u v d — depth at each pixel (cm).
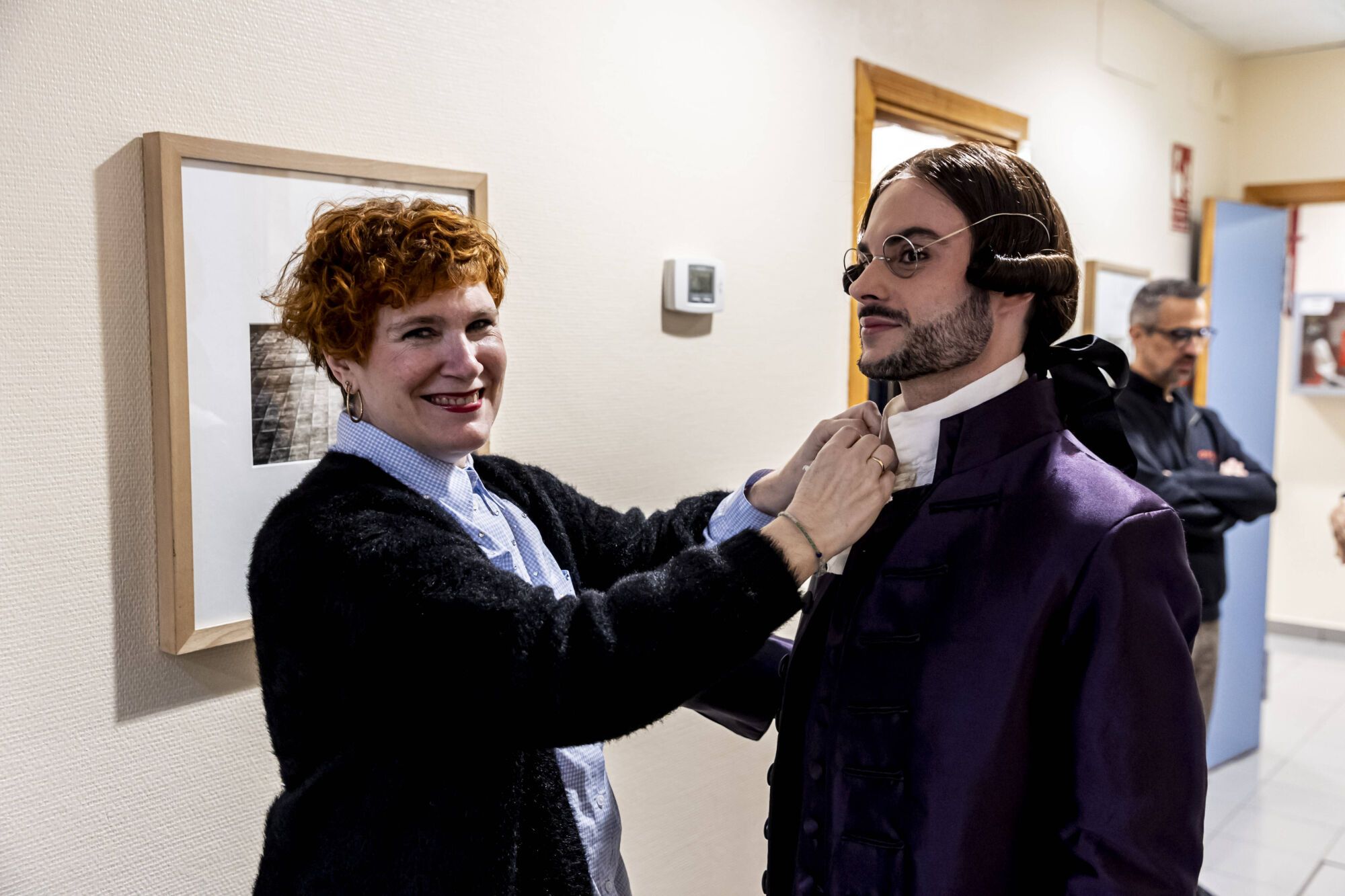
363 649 93
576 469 184
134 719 129
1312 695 424
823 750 99
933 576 95
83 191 120
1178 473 275
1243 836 299
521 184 170
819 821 99
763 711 123
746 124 213
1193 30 404
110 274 123
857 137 241
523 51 169
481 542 112
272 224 135
